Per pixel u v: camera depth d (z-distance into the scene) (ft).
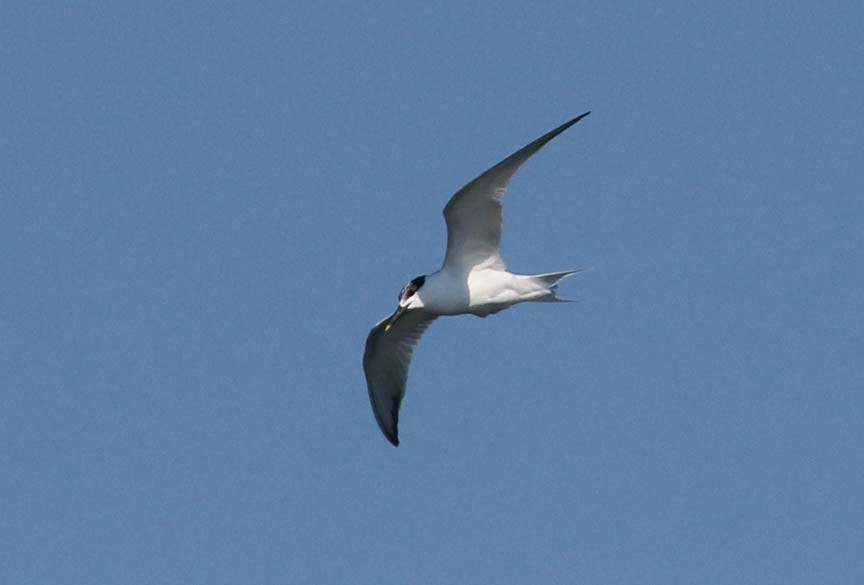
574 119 56.59
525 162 58.13
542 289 61.52
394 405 69.10
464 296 61.77
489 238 61.00
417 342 68.13
